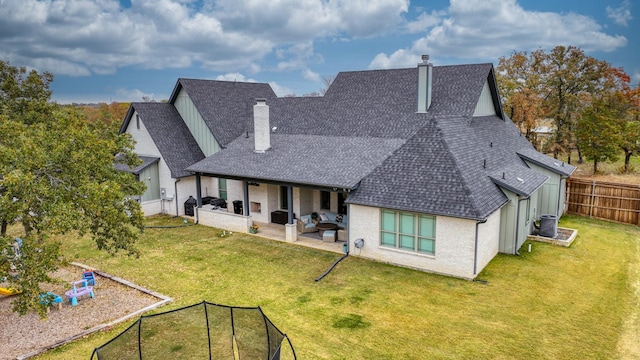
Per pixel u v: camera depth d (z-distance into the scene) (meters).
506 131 25.81
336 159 20.61
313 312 13.16
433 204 15.69
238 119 28.94
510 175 18.89
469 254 15.25
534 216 21.00
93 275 15.78
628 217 23.25
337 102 27.03
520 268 16.42
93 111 66.94
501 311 12.96
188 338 11.18
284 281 15.68
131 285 15.45
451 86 24.19
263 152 23.44
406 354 10.77
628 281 15.28
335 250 18.97
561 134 39.28
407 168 17.34
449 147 17.17
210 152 27.45
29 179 10.77
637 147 35.69
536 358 10.51
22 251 11.08
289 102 29.30
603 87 40.41
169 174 26.22
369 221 17.48
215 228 23.16
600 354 10.66
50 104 23.70
